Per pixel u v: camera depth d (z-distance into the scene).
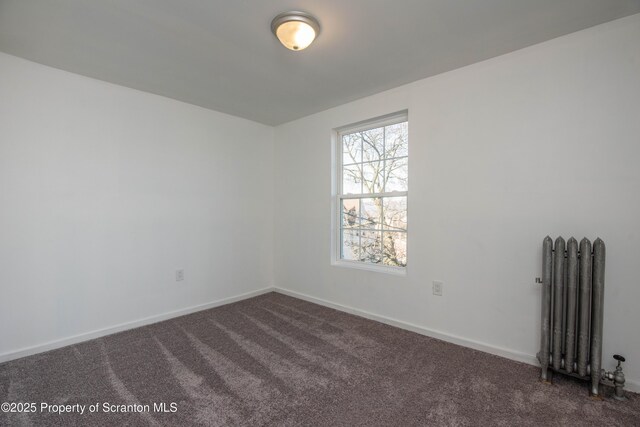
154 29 1.92
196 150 3.31
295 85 2.78
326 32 1.96
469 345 2.41
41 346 2.36
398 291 2.84
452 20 1.84
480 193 2.36
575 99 1.98
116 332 2.73
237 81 2.69
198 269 3.33
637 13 1.78
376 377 2.00
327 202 3.46
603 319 1.87
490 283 2.32
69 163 2.51
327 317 3.11
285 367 2.12
